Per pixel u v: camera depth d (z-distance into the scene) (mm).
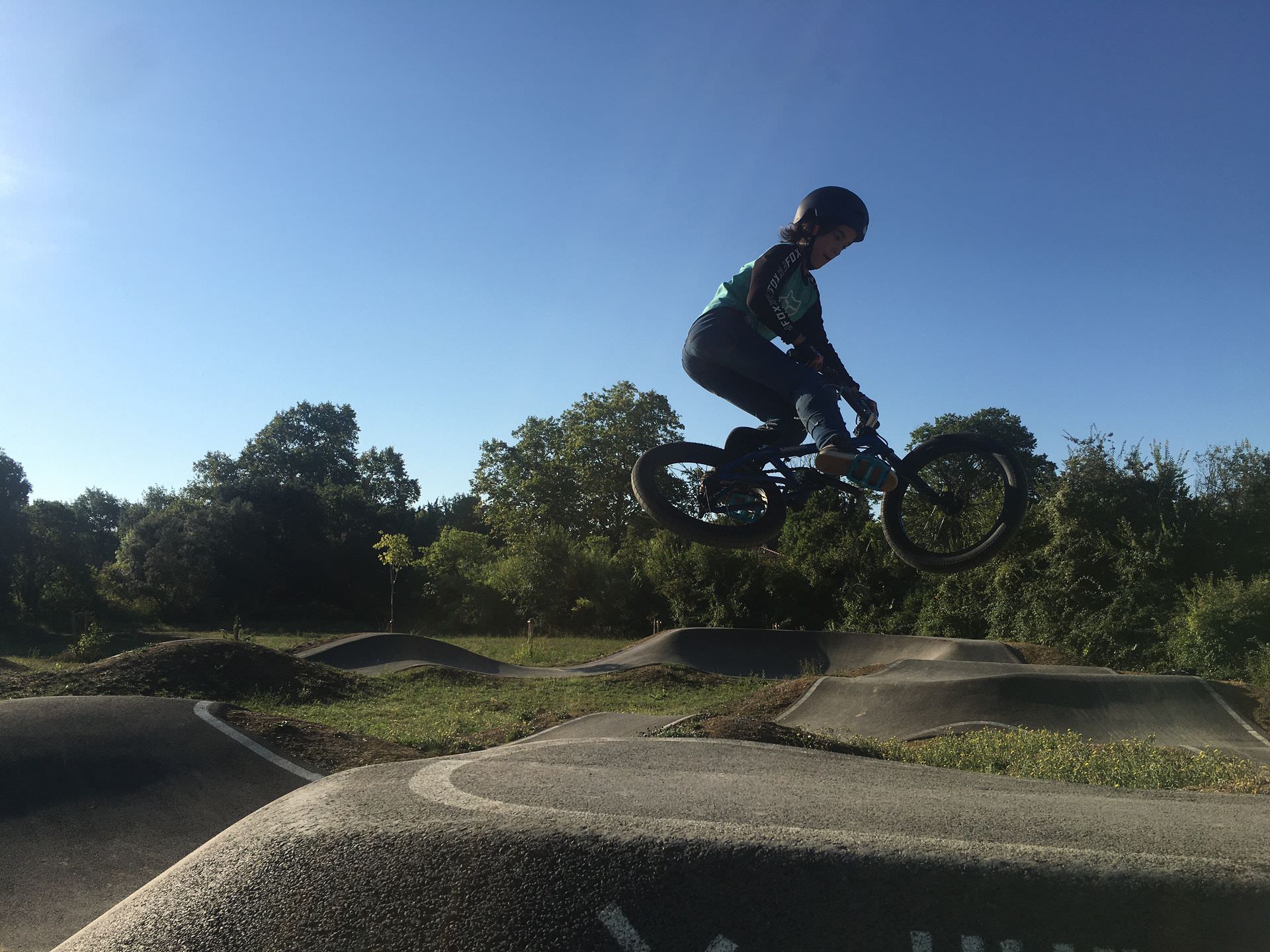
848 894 2578
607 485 41781
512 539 41031
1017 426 36094
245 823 3646
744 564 28922
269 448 67625
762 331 3688
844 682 14602
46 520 40750
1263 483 21281
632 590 31984
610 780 4059
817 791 3908
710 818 3129
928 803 3604
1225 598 18125
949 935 2475
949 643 20453
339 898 2891
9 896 6152
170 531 41281
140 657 15078
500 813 3213
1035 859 2586
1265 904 2387
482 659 22562
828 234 3549
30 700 9812
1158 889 2455
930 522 3947
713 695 17859
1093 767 8359
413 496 73188
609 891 2691
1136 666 19250
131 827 7438
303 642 28156
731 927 2557
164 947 2912
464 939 2676
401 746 10375
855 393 3697
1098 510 21516
